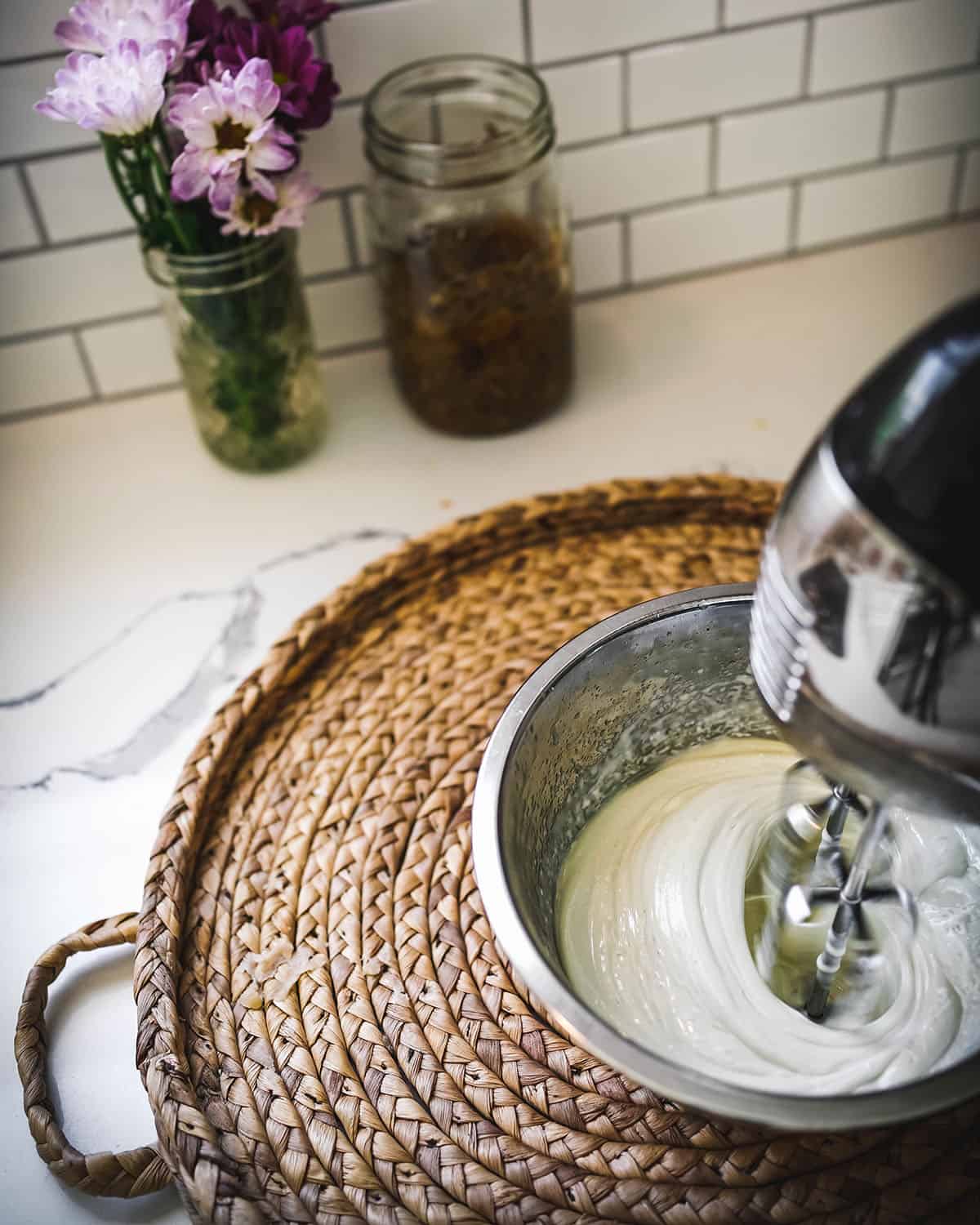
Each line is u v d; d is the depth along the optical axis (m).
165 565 0.87
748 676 0.64
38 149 0.83
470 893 0.65
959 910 0.59
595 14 0.86
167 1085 0.56
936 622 0.37
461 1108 0.57
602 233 0.98
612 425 0.93
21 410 0.97
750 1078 0.55
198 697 0.79
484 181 0.79
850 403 0.39
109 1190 0.57
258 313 0.81
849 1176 0.54
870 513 0.37
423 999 0.61
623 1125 0.56
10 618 0.84
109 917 0.68
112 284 0.91
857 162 0.98
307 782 0.69
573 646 0.59
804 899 0.57
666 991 0.58
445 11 0.84
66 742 0.78
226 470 0.93
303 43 0.72
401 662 0.75
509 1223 0.53
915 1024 0.56
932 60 0.93
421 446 0.93
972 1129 0.55
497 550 0.80
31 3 0.77
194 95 0.68
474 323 0.83
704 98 0.92
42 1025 0.62
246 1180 0.55
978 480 0.35
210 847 0.67
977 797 0.41
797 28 0.89
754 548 0.79
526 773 0.57
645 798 0.66
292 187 0.77
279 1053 0.59
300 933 0.64
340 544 0.87
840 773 0.43
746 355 0.97
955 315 0.37
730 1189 0.54
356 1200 0.54
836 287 1.02
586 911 0.61
